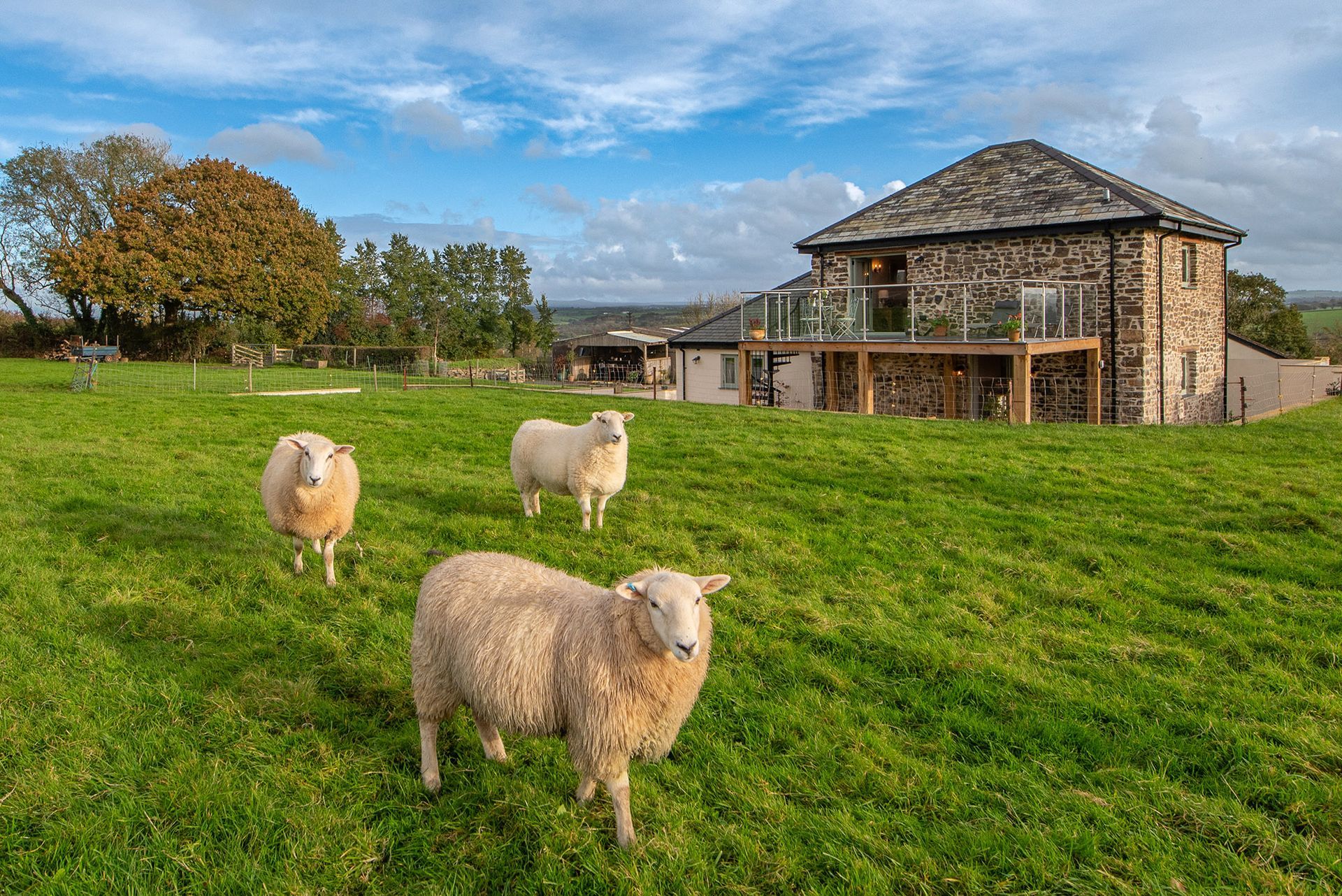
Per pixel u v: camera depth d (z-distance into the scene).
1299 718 4.80
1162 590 6.90
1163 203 20.36
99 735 4.50
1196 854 3.73
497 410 18.91
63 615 6.10
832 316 21.77
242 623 6.06
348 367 43.28
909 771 4.35
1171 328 19.83
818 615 6.25
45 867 3.56
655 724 3.80
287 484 6.77
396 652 5.59
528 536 8.42
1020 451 12.92
